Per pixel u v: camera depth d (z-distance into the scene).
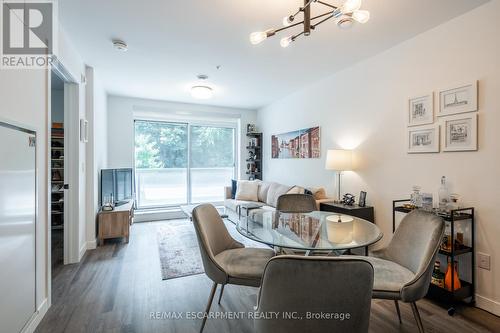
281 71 3.52
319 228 1.98
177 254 3.19
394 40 2.60
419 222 1.70
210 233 1.88
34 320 1.75
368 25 2.31
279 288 0.96
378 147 2.94
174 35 2.51
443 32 2.28
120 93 4.70
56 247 3.47
